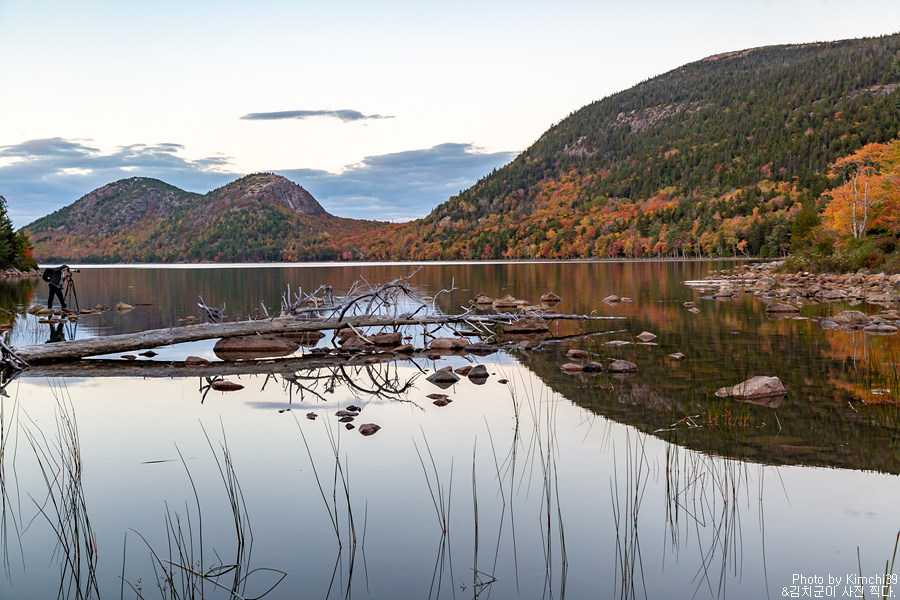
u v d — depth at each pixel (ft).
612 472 19.07
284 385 32.27
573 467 19.49
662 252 506.07
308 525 15.90
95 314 72.59
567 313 68.08
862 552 14.24
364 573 13.71
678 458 20.11
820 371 33.47
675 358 38.40
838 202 179.83
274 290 114.83
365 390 30.91
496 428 23.67
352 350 45.65
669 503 16.84
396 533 15.46
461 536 15.29
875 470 18.72
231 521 16.20
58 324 62.03
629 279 145.69
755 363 36.09
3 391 30.99
